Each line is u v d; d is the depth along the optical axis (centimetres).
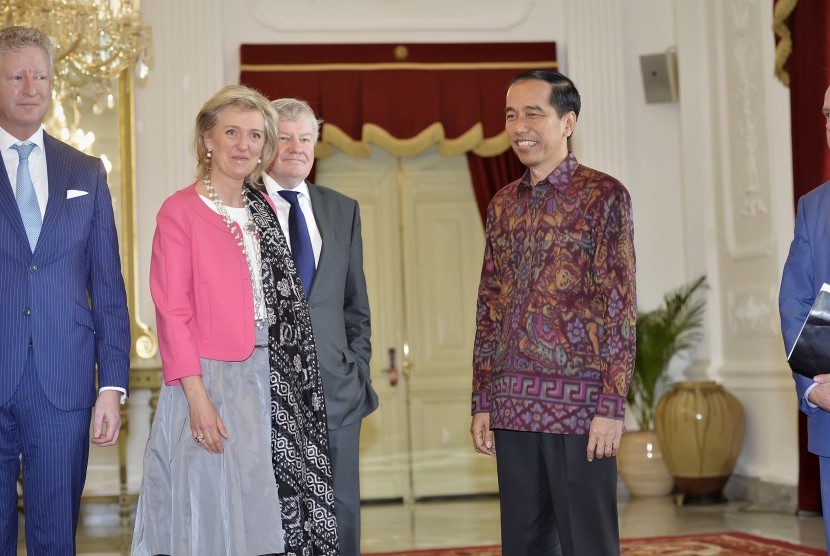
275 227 318
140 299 751
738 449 716
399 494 814
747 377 728
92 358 311
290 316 311
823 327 279
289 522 298
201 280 300
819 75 583
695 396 716
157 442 294
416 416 820
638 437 756
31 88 297
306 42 787
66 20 543
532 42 802
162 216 303
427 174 829
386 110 780
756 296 720
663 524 628
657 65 805
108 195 319
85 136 744
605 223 305
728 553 514
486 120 791
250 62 773
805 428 625
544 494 315
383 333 822
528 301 309
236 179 309
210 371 296
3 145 305
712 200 784
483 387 330
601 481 303
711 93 780
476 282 830
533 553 316
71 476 304
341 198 365
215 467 292
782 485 675
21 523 726
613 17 811
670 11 820
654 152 813
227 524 289
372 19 794
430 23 797
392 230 826
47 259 302
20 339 298
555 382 303
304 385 314
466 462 820
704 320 780
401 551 564
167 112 767
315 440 315
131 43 573
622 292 301
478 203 804
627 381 299
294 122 348
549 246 309
